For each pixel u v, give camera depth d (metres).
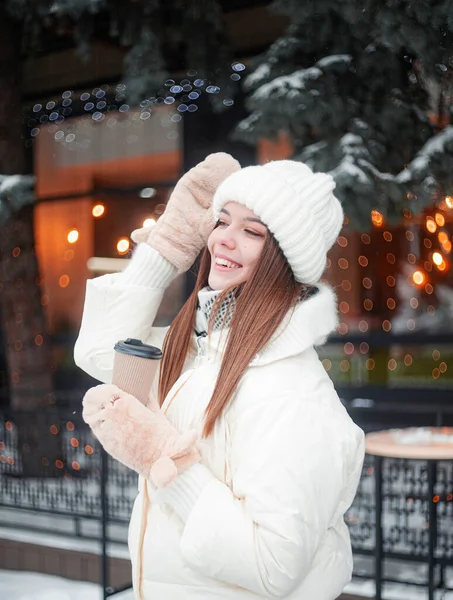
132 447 1.19
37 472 5.46
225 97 5.13
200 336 1.48
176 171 7.13
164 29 4.85
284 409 1.21
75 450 4.86
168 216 1.57
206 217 1.53
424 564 3.87
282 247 1.33
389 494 3.64
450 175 3.94
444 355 6.40
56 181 7.82
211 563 1.16
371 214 3.97
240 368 1.26
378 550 3.10
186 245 1.55
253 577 1.14
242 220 1.36
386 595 3.46
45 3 4.68
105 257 7.68
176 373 1.48
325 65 3.95
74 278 7.95
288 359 1.30
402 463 4.03
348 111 3.95
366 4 3.39
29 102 7.50
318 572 1.26
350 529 3.77
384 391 6.46
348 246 6.73
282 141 5.71
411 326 6.56
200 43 4.88
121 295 1.56
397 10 3.33
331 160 3.86
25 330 5.98
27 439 5.50
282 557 1.12
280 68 4.14
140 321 1.56
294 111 3.82
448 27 3.37
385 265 6.64
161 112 7.10
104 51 6.98
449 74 3.65
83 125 7.62
